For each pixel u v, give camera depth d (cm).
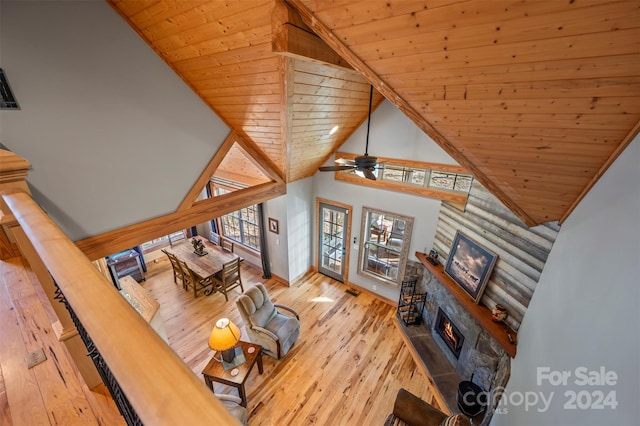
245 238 698
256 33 213
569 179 189
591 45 112
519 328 268
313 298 551
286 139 357
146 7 242
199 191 369
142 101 294
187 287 581
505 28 122
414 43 152
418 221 450
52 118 239
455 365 369
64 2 233
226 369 334
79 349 144
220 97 329
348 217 540
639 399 132
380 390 362
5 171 144
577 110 142
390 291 525
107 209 288
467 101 169
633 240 147
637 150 144
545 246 243
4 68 212
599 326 165
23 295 222
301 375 382
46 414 141
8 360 167
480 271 321
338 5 155
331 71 276
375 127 445
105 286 68
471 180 355
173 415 39
